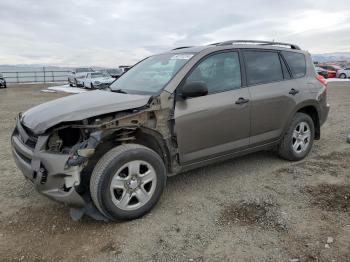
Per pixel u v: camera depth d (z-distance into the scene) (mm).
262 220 3510
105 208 3340
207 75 4176
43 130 3307
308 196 4055
